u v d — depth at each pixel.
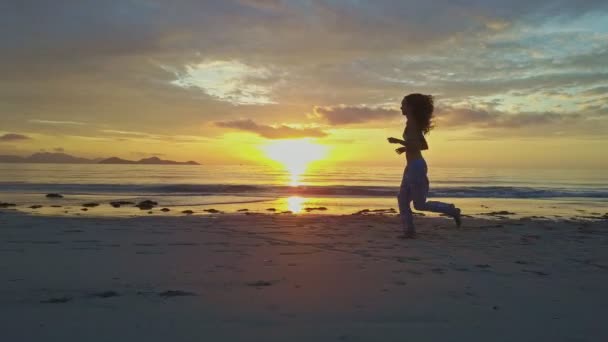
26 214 8.56
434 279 3.36
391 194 18.98
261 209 11.77
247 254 4.27
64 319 2.34
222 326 2.26
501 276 3.51
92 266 3.67
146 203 11.98
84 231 5.77
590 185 30.56
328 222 7.06
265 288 3.02
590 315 2.56
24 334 2.12
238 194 18.20
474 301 2.80
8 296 2.77
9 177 30.78
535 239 5.50
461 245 4.99
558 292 3.06
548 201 16.44
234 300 2.72
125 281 3.17
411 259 4.13
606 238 5.64
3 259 3.92
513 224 7.09
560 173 66.81
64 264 3.74
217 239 5.20
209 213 9.51
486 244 5.09
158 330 2.19
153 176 36.53
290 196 17.55
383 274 3.49
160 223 6.74
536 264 4.00
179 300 2.71
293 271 3.54
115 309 2.52
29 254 4.17
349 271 3.57
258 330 2.21
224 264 3.79
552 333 2.25
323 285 3.11
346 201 15.37
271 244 4.87
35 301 2.67
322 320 2.38
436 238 5.49
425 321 2.40
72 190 19.12
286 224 6.75
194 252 4.36
